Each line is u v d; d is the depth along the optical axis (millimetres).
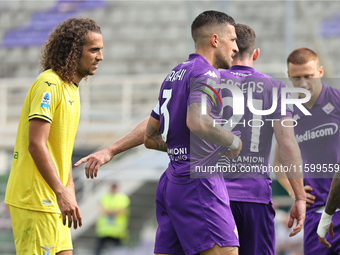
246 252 10617
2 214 34875
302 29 59094
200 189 9195
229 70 10797
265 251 10688
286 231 29422
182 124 9305
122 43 67125
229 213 9266
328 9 64250
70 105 10461
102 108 55562
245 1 66688
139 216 42000
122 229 35375
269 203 10648
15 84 51719
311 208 13078
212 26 9758
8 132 44531
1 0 74312
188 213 9234
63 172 10508
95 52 10562
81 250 39938
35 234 10016
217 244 8984
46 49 10547
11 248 34188
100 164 11148
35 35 69000
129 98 50500
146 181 42062
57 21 70688
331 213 11398
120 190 41375
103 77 61469
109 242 35188
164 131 9688
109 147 11453
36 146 9672
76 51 10336
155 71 63719
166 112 9609
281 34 62875
